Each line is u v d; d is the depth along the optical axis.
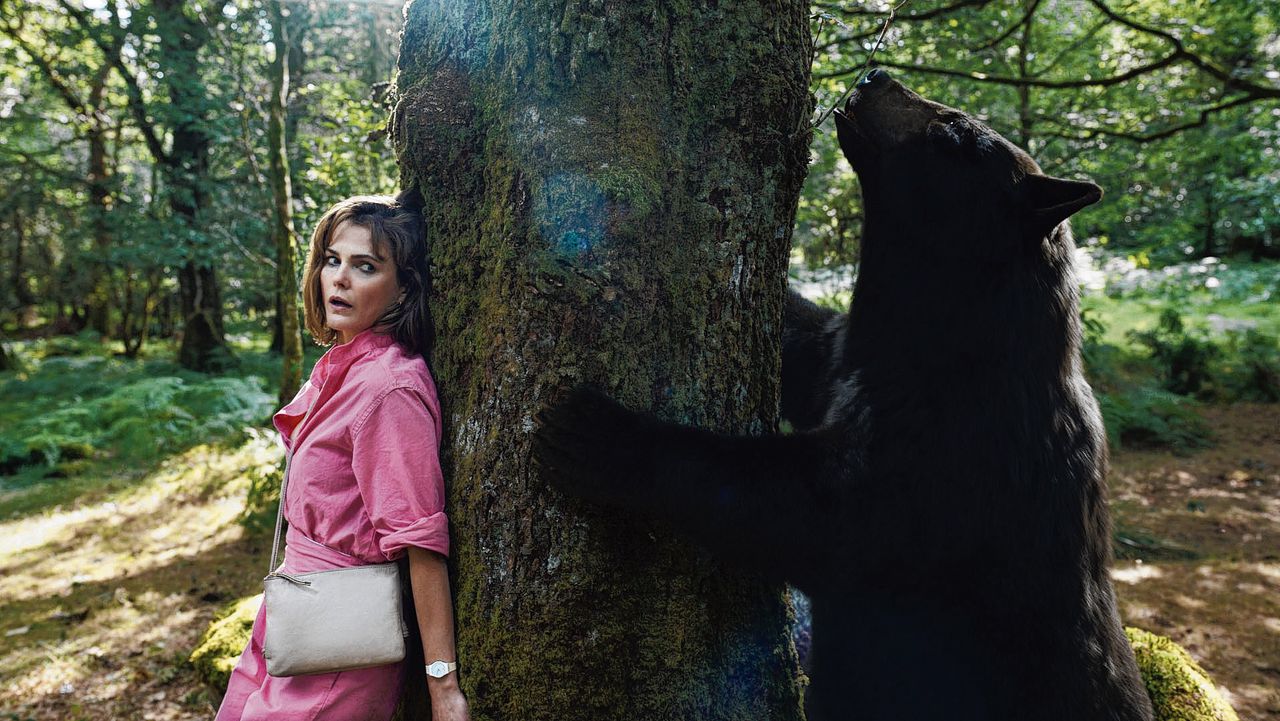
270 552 5.89
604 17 1.57
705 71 1.66
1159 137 7.29
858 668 2.04
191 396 10.33
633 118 1.59
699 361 1.71
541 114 1.58
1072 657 1.93
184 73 9.89
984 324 1.93
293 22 8.69
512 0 1.62
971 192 2.02
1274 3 7.68
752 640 1.82
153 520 6.81
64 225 14.75
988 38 7.99
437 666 1.62
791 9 1.76
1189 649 4.37
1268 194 12.77
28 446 8.84
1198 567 5.52
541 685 1.63
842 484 1.74
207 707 3.89
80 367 13.62
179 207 11.78
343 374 1.75
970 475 1.82
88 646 4.54
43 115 14.02
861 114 2.24
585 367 1.60
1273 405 10.30
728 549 1.67
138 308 19.39
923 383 1.91
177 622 4.83
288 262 7.38
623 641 1.66
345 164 6.23
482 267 1.69
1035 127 9.28
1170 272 15.76
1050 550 1.91
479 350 1.68
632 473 1.57
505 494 1.64
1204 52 8.13
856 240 6.14
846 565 1.76
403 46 1.88
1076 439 2.02
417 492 1.62
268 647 1.59
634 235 1.58
